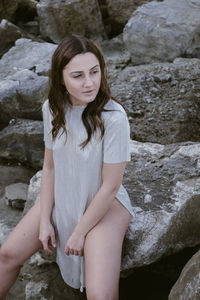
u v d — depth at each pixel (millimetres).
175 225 2199
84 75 1758
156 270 2484
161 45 4195
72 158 1939
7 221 3139
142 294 2482
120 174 1905
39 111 3773
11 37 4707
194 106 3307
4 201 3348
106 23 5074
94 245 1897
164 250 2168
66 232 2092
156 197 2316
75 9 4605
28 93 3775
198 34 4113
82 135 1883
